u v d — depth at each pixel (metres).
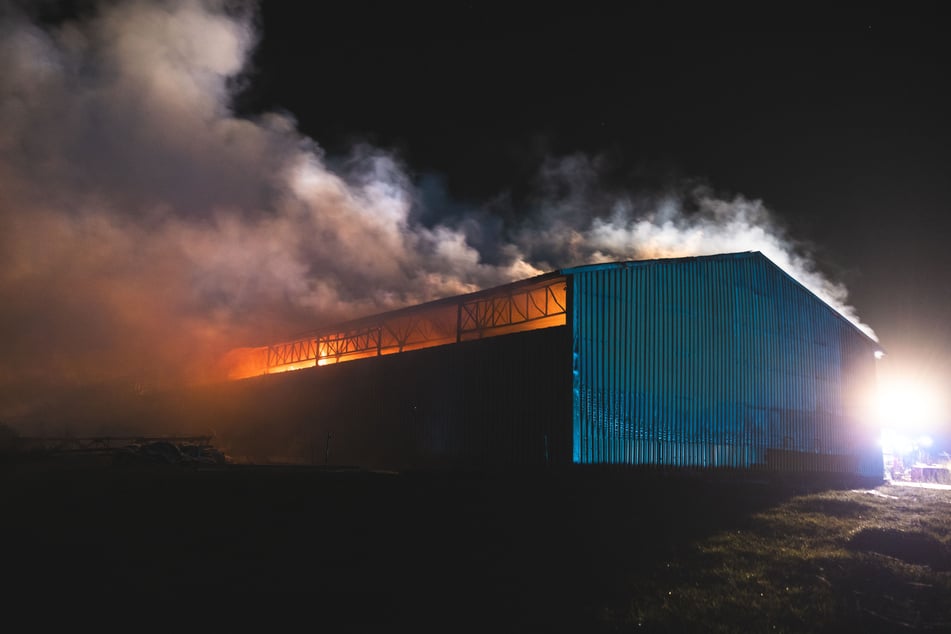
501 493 17.80
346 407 31.30
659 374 23.59
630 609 8.84
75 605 8.95
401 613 8.83
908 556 12.09
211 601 9.16
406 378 28.08
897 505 19.14
